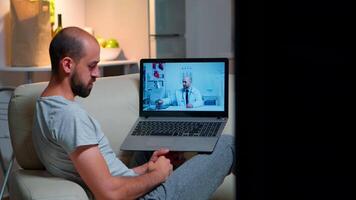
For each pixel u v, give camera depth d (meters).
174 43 3.07
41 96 1.50
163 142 1.70
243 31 0.36
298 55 0.35
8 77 2.62
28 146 1.58
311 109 0.35
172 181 1.49
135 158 1.83
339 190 0.36
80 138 1.33
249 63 0.36
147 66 1.92
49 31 2.45
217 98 1.86
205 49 3.05
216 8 2.99
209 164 1.59
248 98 0.36
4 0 2.58
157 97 1.90
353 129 0.35
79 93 1.50
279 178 0.36
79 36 1.47
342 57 0.35
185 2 3.04
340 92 0.35
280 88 0.36
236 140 0.37
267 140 0.36
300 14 0.35
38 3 2.37
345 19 0.34
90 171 1.33
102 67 2.92
